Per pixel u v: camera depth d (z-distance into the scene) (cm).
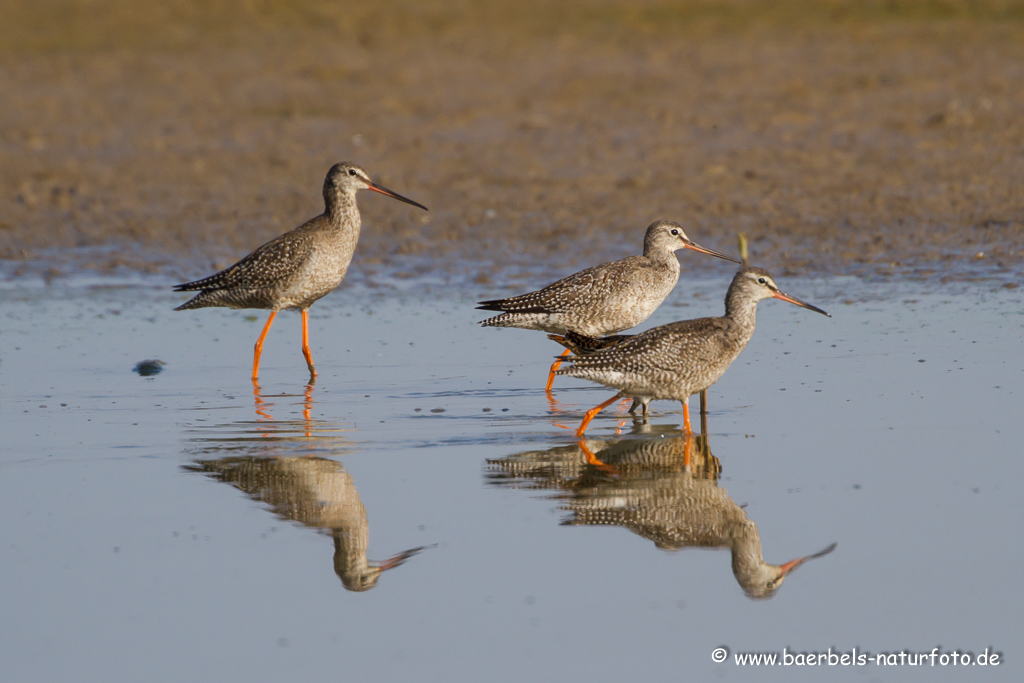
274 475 992
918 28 3453
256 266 1386
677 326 1085
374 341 1458
